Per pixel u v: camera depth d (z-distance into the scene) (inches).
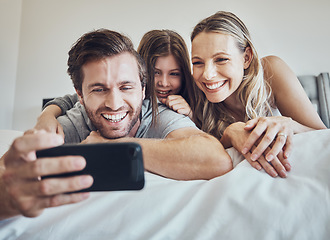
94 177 16.5
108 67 34.5
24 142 14.1
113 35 36.3
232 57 44.1
